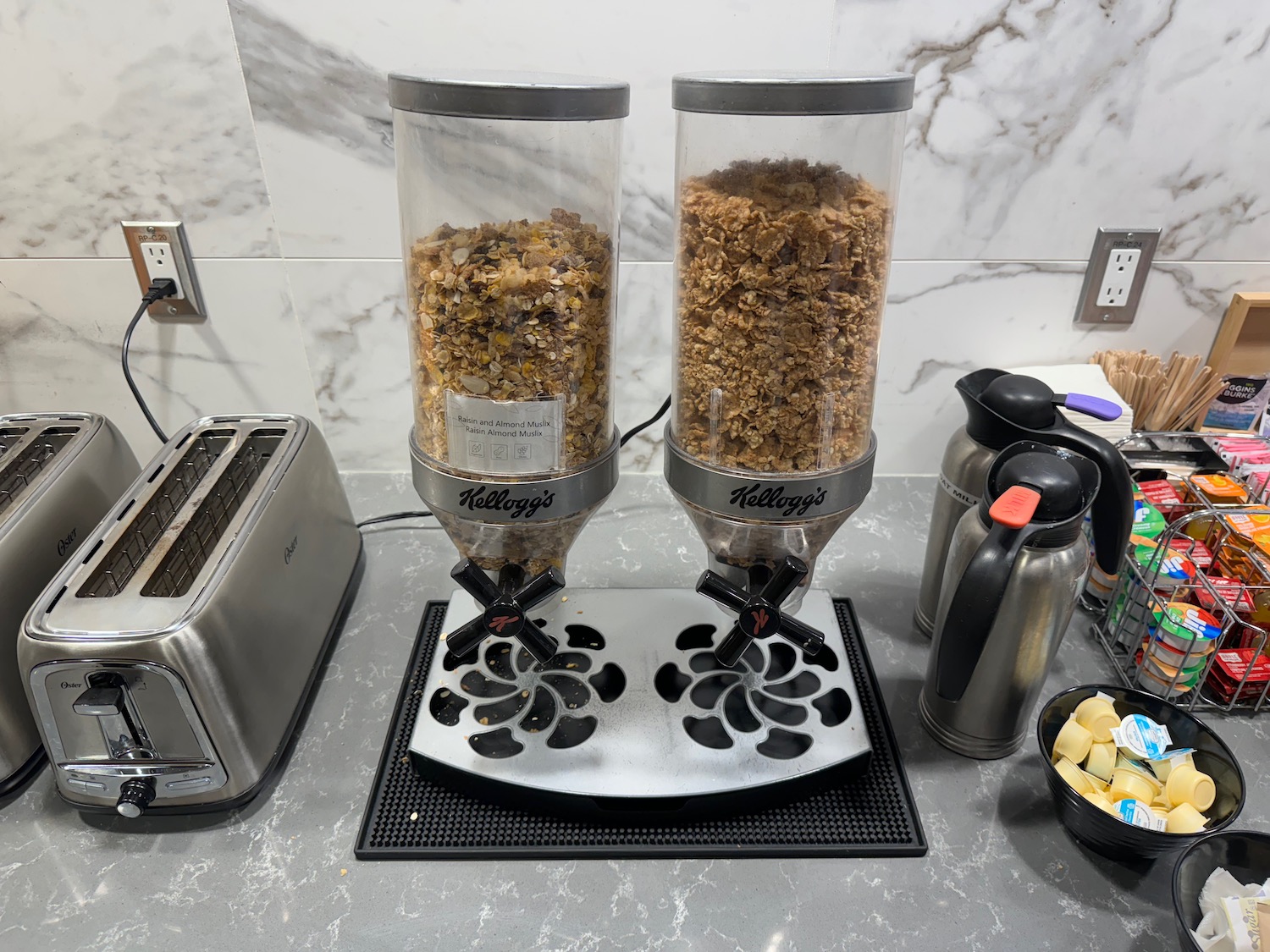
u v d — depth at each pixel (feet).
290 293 3.20
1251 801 2.19
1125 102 2.84
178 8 2.68
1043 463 1.95
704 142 1.78
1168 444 3.07
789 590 1.91
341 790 2.23
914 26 2.74
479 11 2.72
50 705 1.95
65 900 1.98
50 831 2.14
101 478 2.65
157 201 3.01
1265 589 2.41
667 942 1.88
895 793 2.19
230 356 3.34
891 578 3.05
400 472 3.64
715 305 1.77
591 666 2.38
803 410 1.82
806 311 1.71
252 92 2.82
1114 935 1.89
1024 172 2.96
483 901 1.97
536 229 1.76
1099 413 2.31
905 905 1.96
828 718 2.24
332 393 3.43
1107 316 3.22
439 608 2.79
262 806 2.19
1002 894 1.98
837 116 1.65
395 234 3.07
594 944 1.88
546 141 1.73
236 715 2.05
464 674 2.35
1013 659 2.11
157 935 1.90
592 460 1.98
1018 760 2.32
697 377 1.88
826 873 2.03
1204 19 2.70
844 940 1.88
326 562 2.69
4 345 3.28
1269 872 1.86
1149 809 1.97
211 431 2.75
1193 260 3.11
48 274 3.14
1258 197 2.99
